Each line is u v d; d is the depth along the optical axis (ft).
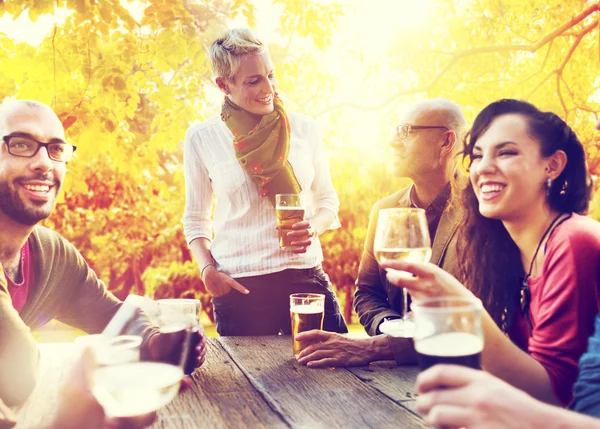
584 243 4.49
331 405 4.29
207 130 8.30
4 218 5.31
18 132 5.25
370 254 7.49
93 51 12.38
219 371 5.19
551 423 2.52
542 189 5.09
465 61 18.15
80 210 21.95
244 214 8.05
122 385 2.81
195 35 12.47
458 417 2.64
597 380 3.66
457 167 7.25
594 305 4.36
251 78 7.72
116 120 12.69
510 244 5.57
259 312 7.93
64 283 5.98
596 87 17.95
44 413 3.33
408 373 5.10
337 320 8.10
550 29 17.58
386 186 18.74
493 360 4.14
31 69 11.81
